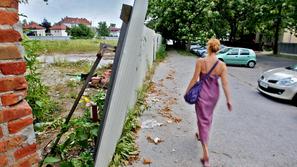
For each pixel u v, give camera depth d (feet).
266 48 125.70
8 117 4.46
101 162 7.97
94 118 10.48
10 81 4.39
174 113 17.76
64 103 18.97
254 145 13.08
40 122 13.60
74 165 8.20
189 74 36.40
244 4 90.27
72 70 38.50
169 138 13.33
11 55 4.33
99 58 10.73
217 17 84.74
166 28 84.12
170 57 63.00
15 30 4.34
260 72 44.80
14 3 4.25
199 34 78.54
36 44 13.32
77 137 9.47
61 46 79.71
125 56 8.09
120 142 11.37
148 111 17.65
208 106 10.87
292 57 85.46
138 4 8.55
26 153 4.89
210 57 10.91
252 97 24.35
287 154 12.22
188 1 76.38
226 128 15.38
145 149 11.87
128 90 12.07
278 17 89.45
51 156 9.00
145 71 26.94
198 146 12.57
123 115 12.01
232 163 11.15
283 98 22.08
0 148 4.42
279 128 15.76
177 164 10.76
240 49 52.95
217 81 10.89
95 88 24.61
